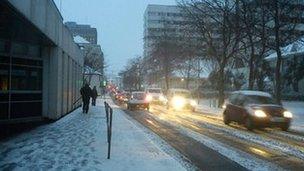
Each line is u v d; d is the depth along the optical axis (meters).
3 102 20.92
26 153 13.94
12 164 12.10
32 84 23.80
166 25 78.19
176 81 96.56
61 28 26.75
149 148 15.84
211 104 58.41
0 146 15.38
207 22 48.81
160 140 18.75
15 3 13.96
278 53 38.41
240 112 25.22
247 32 42.72
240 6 43.25
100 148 15.33
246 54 54.19
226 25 45.88
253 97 25.61
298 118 34.41
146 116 35.53
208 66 77.81
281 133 22.78
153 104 61.09
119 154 14.16
